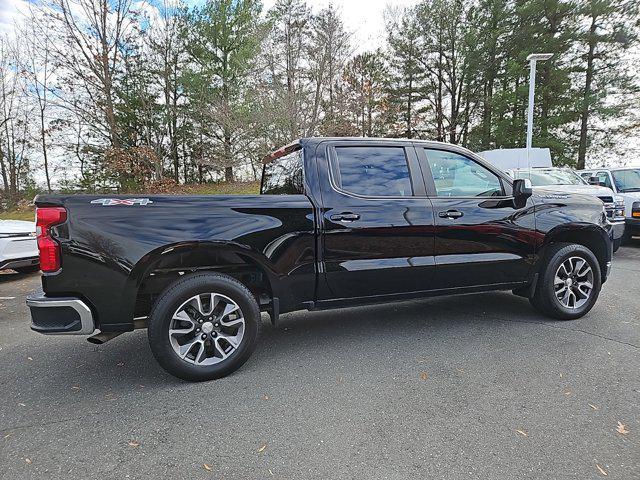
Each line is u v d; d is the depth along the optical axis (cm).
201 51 1998
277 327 421
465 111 2856
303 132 1379
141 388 294
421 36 2719
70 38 1487
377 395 274
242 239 304
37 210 271
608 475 192
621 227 800
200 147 1922
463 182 384
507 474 195
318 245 328
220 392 284
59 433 238
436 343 363
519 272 398
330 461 208
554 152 2402
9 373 324
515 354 334
